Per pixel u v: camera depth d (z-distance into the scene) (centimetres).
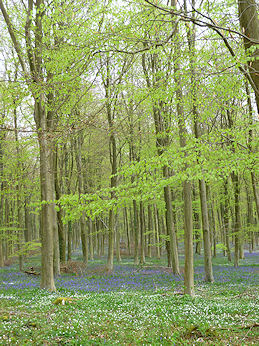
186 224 1198
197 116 1070
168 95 934
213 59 846
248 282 1639
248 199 2905
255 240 5425
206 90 902
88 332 668
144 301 1067
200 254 3822
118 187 717
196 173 723
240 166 703
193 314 852
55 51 912
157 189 712
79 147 2392
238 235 2405
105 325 733
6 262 3350
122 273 2186
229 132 803
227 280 1745
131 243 5169
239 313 878
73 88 815
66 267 2389
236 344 612
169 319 785
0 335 629
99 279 1923
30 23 1241
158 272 2197
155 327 727
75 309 922
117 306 985
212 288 1467
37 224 5356
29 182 1566
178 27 923
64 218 760
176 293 1234
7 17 1230
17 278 2041
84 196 725
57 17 962
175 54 880
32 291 1345
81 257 3688
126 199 696
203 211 1734
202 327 711
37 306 959
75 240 5522
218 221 3428
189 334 684
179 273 2038
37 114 1317
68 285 1642
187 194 1204
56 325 708
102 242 4225
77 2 964
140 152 2150
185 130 1082
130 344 614
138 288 1523
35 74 875
